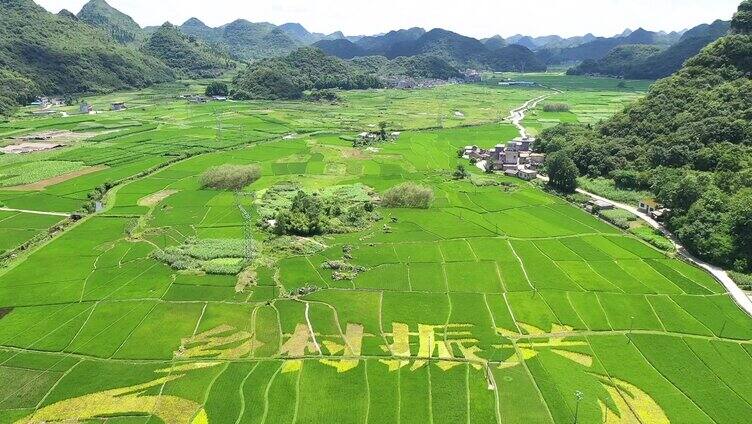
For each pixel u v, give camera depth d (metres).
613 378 78.88
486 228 138.25
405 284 107.75
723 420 70.31
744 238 111.50
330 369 81.31
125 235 134.50
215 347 87.12
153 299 101.94
